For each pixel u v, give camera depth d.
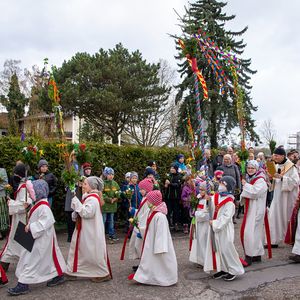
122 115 24.47
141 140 30.44
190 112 18.34
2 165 8.88
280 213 7.90
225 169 9.87
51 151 9.45
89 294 5.12
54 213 9.70
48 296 5.05
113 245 8.27
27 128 18.91
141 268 5.51
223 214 5.66
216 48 6.80
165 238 5.44
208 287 5.42
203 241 6.21
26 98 32.94
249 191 6.41
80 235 5.58
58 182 9.53
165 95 25.47
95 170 9.98
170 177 9.89
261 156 11.04
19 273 5.15
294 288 5.38
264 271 6.16
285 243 7.78
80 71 22.81
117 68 22.91
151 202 5.59
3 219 8.25
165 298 5.00
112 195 8.54
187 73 19.67
